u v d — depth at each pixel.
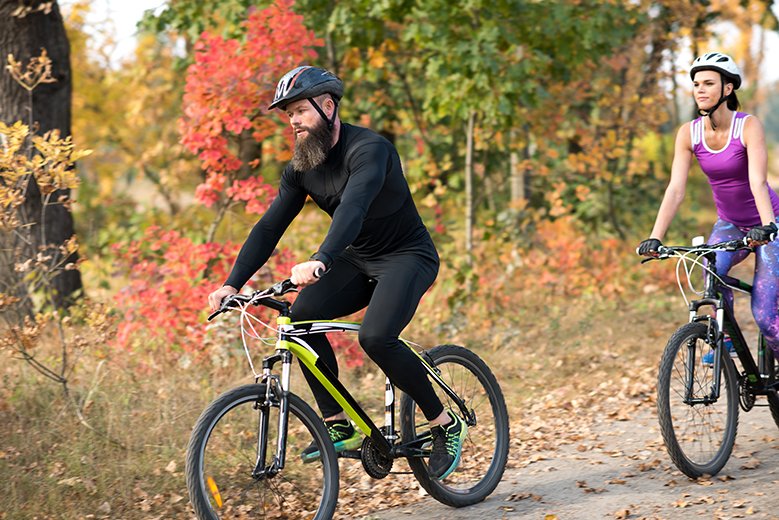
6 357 7.82
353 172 4.87
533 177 16.95
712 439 5.96
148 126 21.42
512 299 13.05
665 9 16.02
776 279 5.89
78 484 5.89
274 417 5.14
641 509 5.33
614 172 16.34
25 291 9.07
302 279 4.47
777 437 6.73
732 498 5.41
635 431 7.30
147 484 5.98
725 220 6.25
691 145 6.01
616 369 9.70
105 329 7.26
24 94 10.45
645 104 16.02
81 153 6.86
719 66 5.67
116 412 6.94
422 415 5.50
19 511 5.52
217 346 8.56
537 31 12.71
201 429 4.62
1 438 6.49
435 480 5.51
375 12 11.98
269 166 13.77
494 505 5.65
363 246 5.16
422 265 5.17
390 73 14.91
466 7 11.87
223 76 8.89
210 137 8.98
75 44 19.14
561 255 13.19
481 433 5.92
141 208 19.81
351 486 6.15
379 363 5.09
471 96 12.48
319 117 4.84
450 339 11.16
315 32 12.66
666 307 12.86
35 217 10.30
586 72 15.18
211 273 9.21
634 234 16.62
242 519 4.97
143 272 9.23
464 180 15.87
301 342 4.95
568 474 6.19
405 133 16.80
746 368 6.12
